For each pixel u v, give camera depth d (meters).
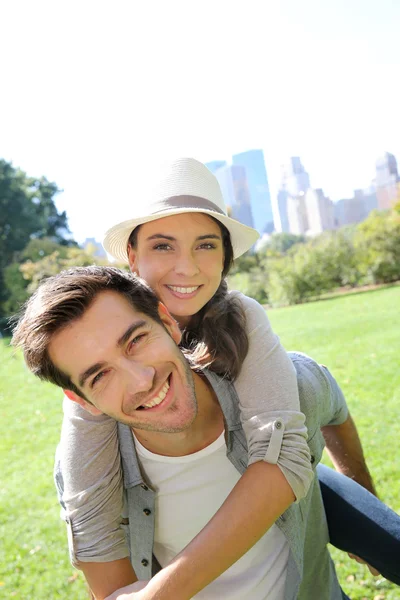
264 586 1.57
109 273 1.34
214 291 1.84
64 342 1.26
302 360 1.90
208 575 1.24
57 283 1.29
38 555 3.93
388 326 9.79
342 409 2.14
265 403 1.47
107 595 1.48
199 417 1.50
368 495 2.00
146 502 1.55
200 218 1.80
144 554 1.61
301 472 1.37
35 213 30.53
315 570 1.83
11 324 1.43
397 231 16.11
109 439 1.51
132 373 1.25
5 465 6.16
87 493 1.47
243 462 1.51
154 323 1.32
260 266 18.30
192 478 1.54
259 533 1.31
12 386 10.34
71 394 1.38
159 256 1.82
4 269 22.62
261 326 1.64
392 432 4.78
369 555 1.87
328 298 15.91
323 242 16.97
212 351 1.52
